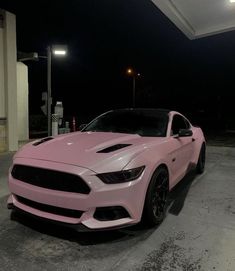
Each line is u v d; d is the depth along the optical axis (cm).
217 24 1071
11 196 362
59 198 304
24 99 1180
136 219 322
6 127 899
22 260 286
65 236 333
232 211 420
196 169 635
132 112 513
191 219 389
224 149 1034
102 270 272
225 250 310
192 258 294
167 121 469
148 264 282
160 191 375
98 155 325
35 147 370
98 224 302
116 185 306
